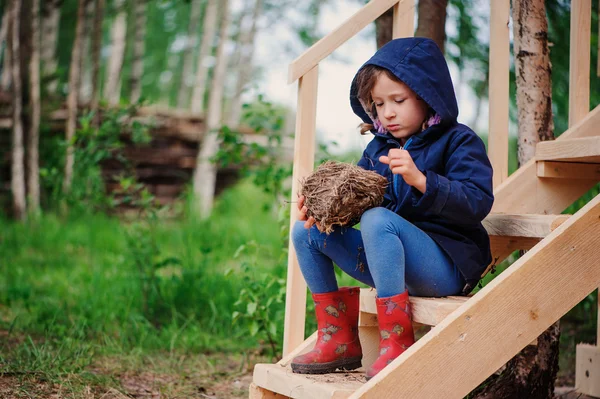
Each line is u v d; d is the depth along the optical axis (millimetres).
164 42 21297
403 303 2205
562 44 5000
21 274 6156
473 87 8289
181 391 3193
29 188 9578
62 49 17672
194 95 14336
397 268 2197
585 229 2250
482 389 3100
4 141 10422
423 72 2332
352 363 2393
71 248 8008
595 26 5562
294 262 2670
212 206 11922
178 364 3707
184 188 11758
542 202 2881
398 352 2188
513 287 2166
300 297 2676
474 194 2193
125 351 3812
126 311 4559
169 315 4746
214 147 11383
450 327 2094
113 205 5930
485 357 2135
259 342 4199
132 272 5344
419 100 2381
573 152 2676
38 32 9961
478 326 2125
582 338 4254
